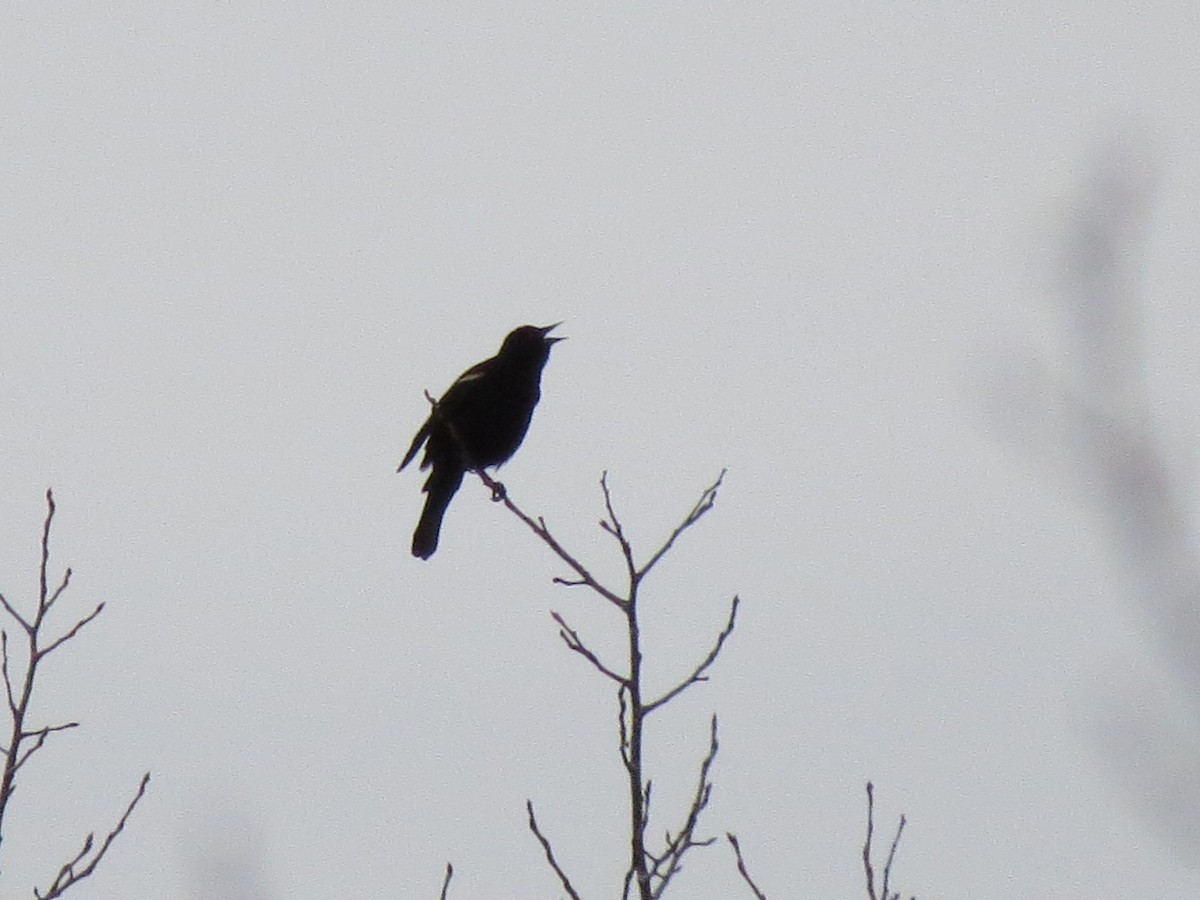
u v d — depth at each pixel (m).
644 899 8.94
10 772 9.53
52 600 10.09
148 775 9.57
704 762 9.47
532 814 9.17
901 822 9.54
